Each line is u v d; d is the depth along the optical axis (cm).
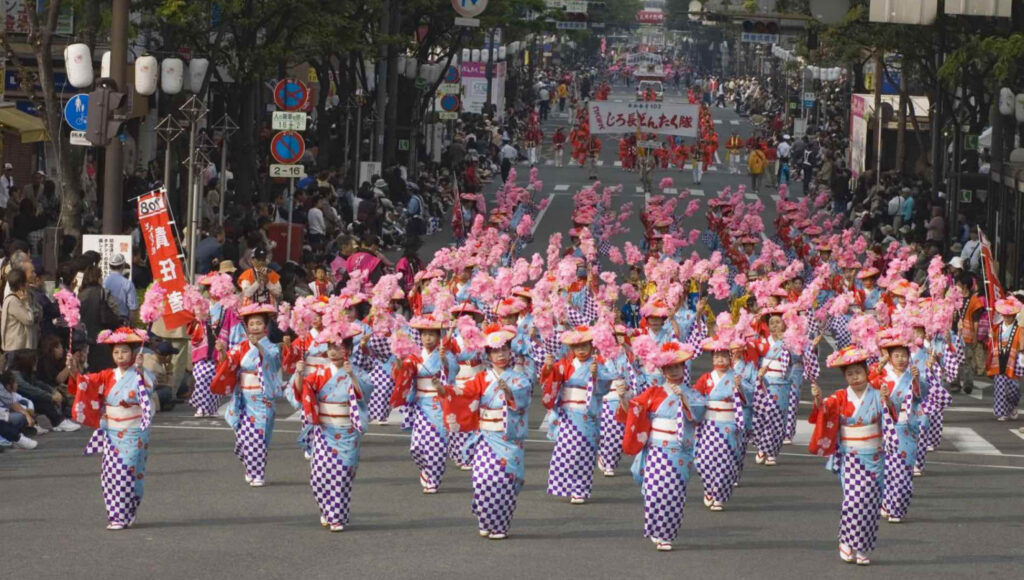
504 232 6462
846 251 5581
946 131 8506
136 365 2753
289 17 6281
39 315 3803
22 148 6819
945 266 5331
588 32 16450
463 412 2702
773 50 18975
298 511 2938
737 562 2595
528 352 3225
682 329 4191
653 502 2653
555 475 3097
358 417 2723
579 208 6838
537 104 19225
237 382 3161
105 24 6266
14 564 2447
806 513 3072
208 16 6031
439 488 3216
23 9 6425
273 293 4447
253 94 7244
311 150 9200
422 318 3175
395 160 9706
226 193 7356
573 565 2531
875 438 2598
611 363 3075
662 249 5769
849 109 12275
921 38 7431
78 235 4756
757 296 3769
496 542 2702
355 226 6825
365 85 9144
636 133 11806
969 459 3850
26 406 3591
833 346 5869
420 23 10000
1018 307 4328
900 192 8538
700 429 3083
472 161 10619
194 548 2589
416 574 2436
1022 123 7194
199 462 3422
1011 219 6656
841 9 7519
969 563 2652
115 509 2725
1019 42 5484
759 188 11481
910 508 3175
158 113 7538
